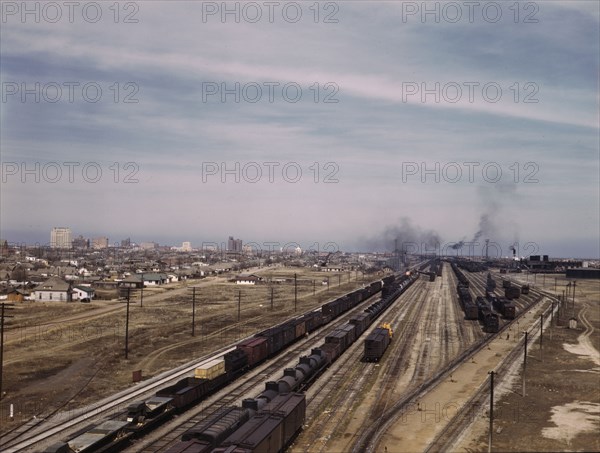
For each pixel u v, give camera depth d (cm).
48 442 3616
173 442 3588
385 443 3628
